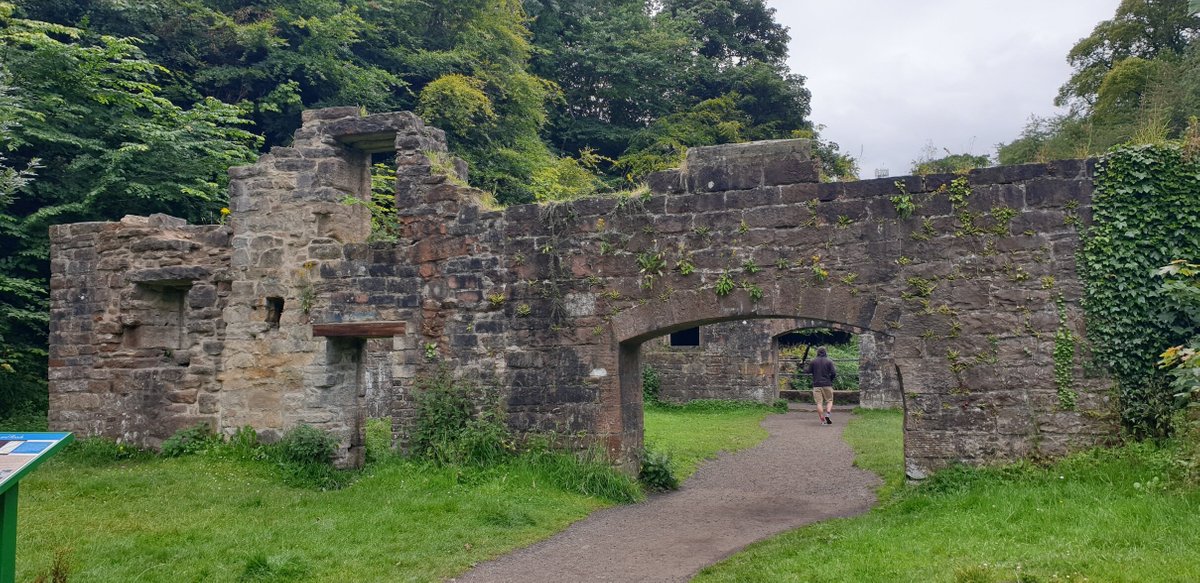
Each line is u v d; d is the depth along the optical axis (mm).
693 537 8484
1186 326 8773
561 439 10883
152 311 13188
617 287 10758
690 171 10539
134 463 12156
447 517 8859
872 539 7113
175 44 23516
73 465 11906
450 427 11211
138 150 17250
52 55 16797
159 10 23016
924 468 9367
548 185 26203
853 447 15320
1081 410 8992
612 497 10398
